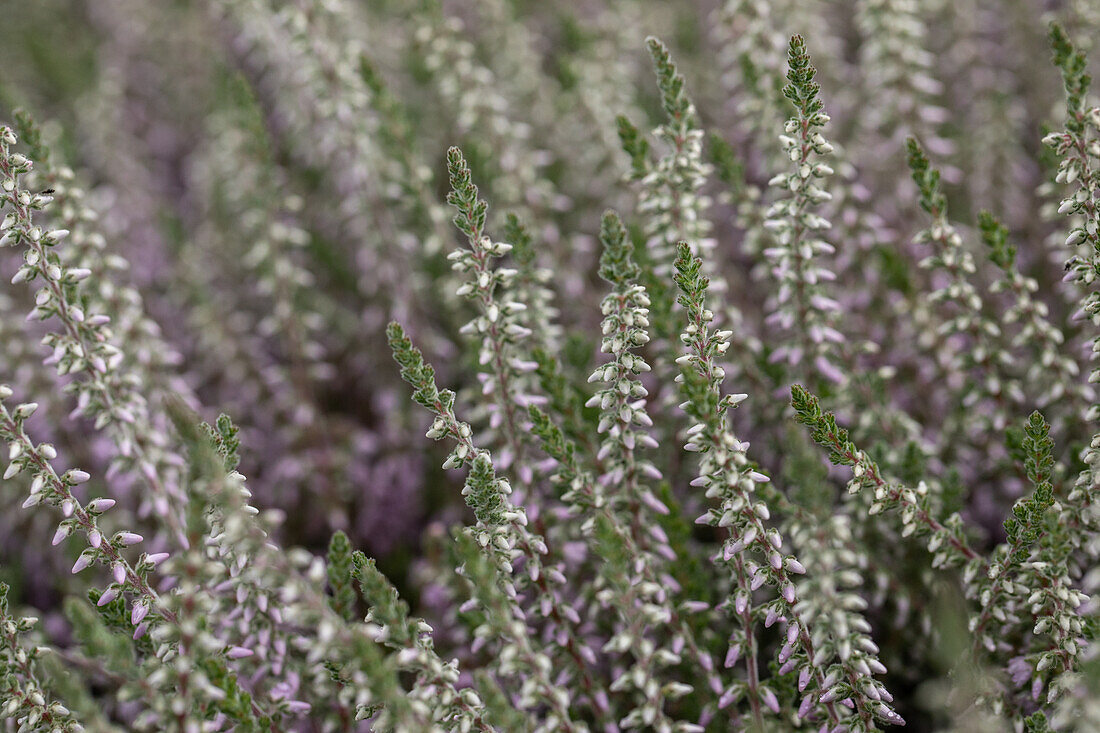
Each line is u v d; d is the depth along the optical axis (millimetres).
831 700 452
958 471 497
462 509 553
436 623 512
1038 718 453
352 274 628
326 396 597
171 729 436
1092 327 496
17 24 845
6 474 451
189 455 427
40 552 537
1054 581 450
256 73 770
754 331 553
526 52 611
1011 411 520
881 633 500
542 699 443
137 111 794
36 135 493
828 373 495
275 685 468
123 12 813
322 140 584
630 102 582
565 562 487
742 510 447
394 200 581
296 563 429
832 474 504
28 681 454
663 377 501
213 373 589
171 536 487
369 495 561
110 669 436
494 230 553
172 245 649
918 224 552
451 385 563
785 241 480
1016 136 585
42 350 541
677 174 489
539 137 622
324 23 551
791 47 460
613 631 487
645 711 446
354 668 442
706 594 479
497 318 468
